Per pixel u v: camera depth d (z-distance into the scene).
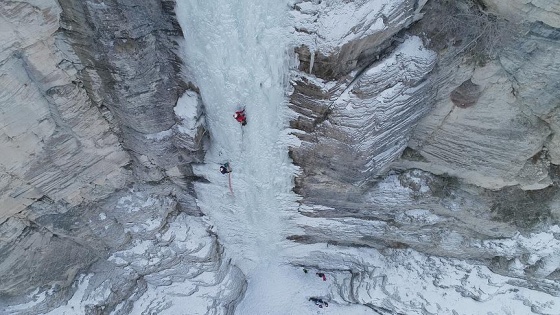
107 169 12.64
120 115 11.27
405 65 9.37
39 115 9.79
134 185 14.05
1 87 8.62
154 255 15.40
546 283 15.15
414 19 9.06
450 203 13.27
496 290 15.83
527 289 15.89
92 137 11.38
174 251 15.57
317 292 18.88
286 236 17.20
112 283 15.17
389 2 8.16
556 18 7.87
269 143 12.41
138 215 14.21
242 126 11.91
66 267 13.76
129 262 15.16
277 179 13.86
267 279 18.95
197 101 11.34
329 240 17.45
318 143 11.79
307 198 14.68
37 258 12.62
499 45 8.95
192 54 10.19
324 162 12.50
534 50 8.68
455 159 12.30
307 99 10.51
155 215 14.63
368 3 8.10
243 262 18.50
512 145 11.00
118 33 9.08
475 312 16.11
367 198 14.02
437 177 13.27
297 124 11.54
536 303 15.73
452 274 16.09
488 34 8.83
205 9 9.14
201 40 9.82
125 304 16.09
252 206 15.12
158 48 10.13
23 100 9.21
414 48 9.24
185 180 14.29
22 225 11.85
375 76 9.32
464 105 10.60
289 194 14.60
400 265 16.66
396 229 15.15
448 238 14.90
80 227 13.14
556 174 11.71
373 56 9.35
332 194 14.19
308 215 15.66
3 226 11.28
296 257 18.53
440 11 8.82
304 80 9.98
